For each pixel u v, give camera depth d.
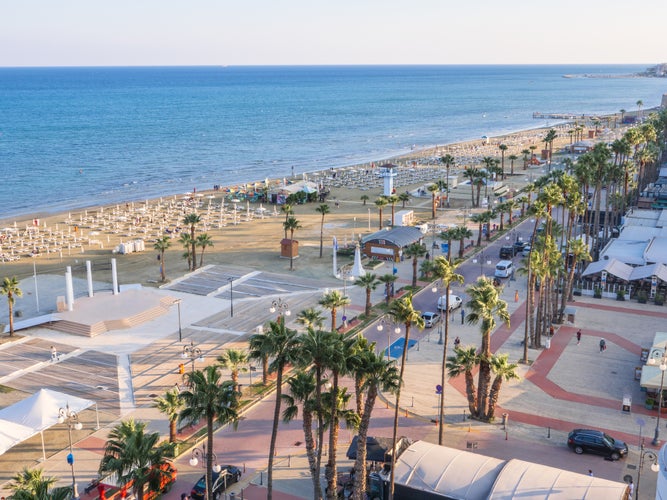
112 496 51.81
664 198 155.25
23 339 84.94
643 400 67.31
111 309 91.88
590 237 126.00
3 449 52.19
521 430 61.72
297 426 63.22
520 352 79.62
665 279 96.75
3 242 137.50
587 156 107.94
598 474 54.12
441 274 56.31
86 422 64.06
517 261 118.31
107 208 175.12
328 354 43.34
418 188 193.88
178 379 73.06
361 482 47.88
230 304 98.19
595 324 88.81
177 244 136.25
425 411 65.75
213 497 50.47
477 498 46.31
